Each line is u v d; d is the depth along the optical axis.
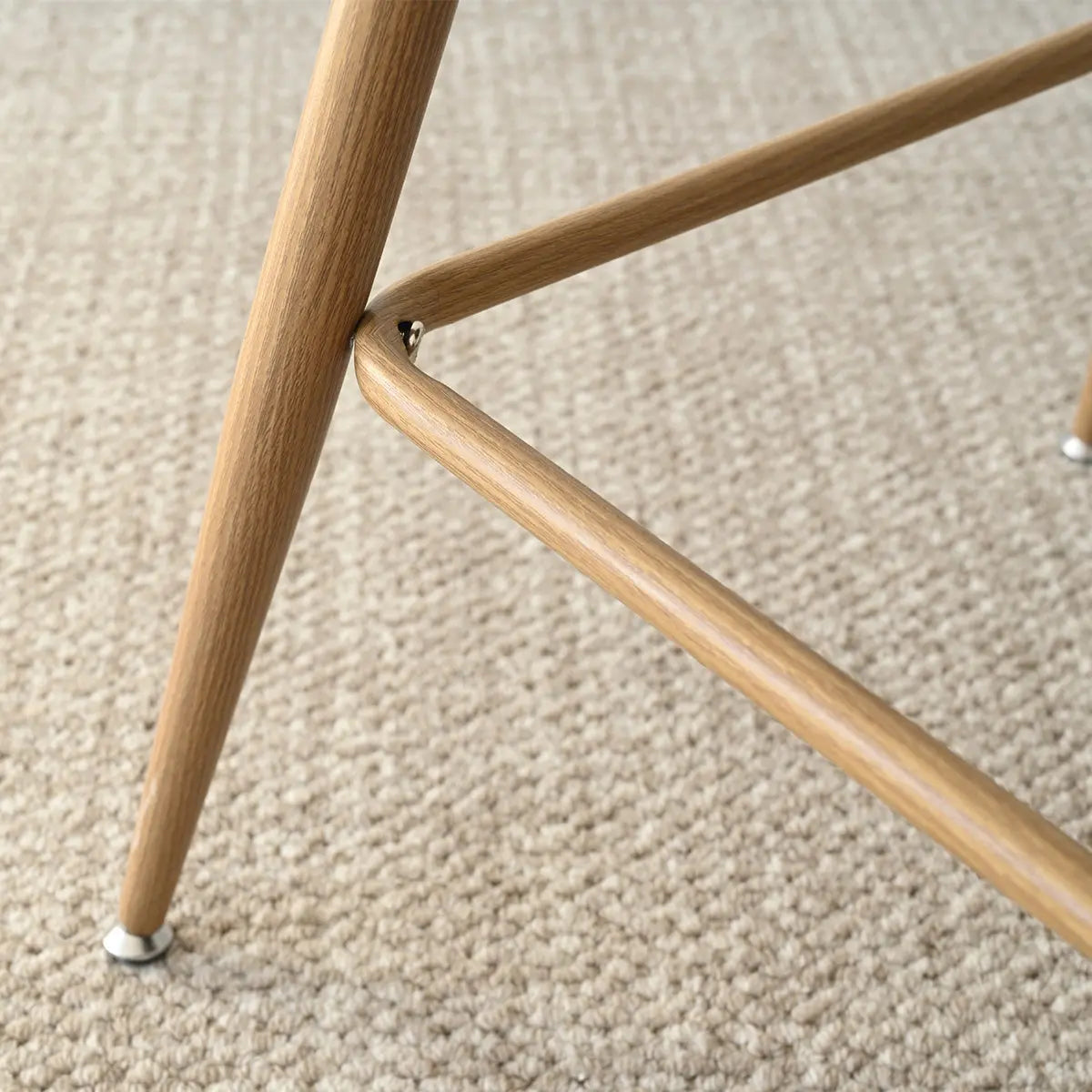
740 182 1.00
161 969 1.11
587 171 1.54
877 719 0.83
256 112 1.59
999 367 1.40
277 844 1.15
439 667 1.22
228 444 0.95
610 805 1.17
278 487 0.95
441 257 1.44
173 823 1.06
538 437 1.33
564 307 1.42
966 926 1.14
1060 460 1.34
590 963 1.12
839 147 1.01
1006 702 1.22
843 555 1.28
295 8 1.76
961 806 0.81
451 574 1.26
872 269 1.46
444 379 1.36
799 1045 1.10
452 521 1.29
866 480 1.33
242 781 1.17
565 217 0.97
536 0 1.81
